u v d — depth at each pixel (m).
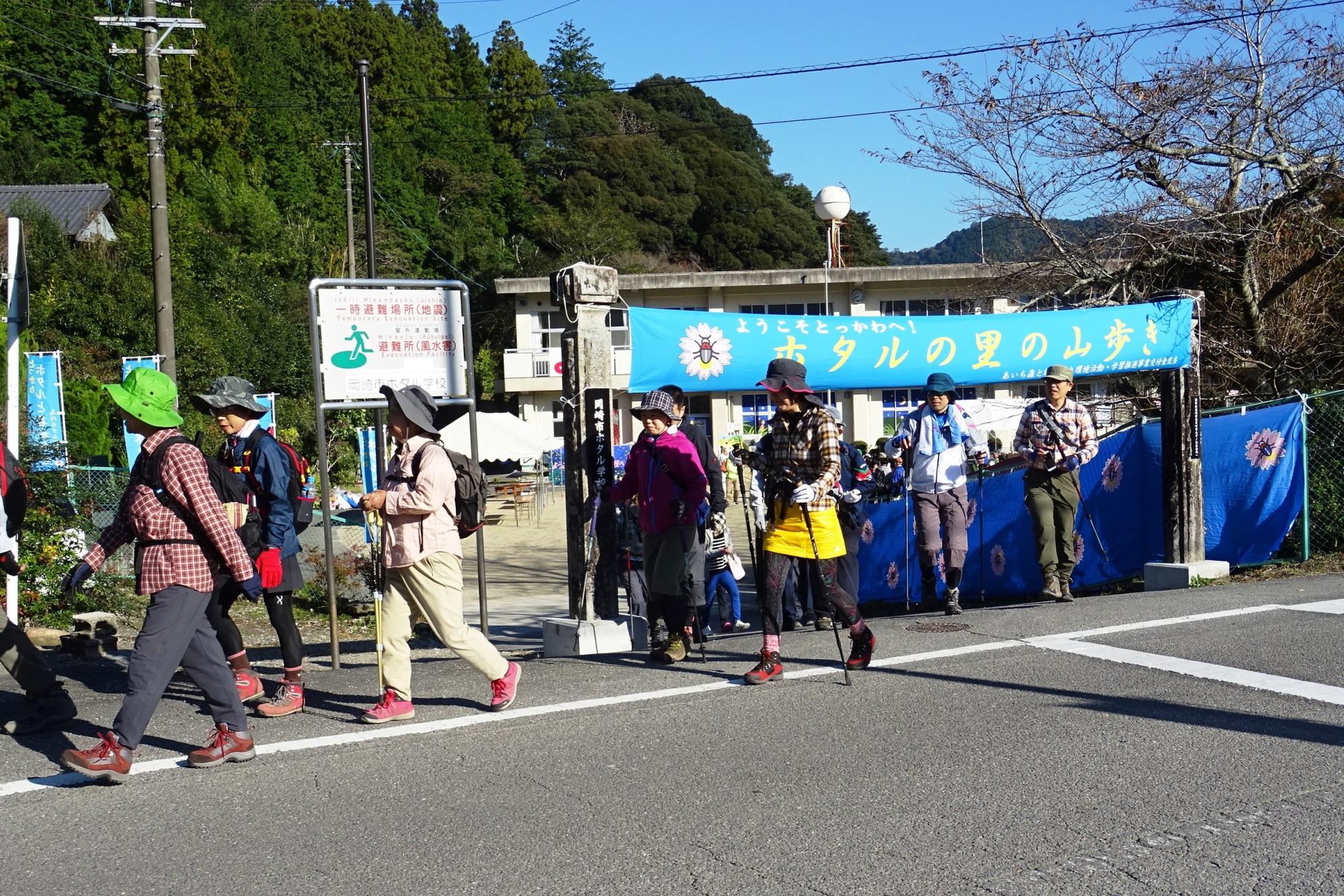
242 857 3.84
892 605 9.84
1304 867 3.68
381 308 7.20
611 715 5.52
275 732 5.33
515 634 10.65
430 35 67.69
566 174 61.75
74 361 27.52
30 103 44.22
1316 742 4.96
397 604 5.49
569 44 77.19
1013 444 8.87
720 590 9.10
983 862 3.74
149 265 33.50
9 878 3.69
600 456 7.59
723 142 71.88
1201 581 9.53
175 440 4.68
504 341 49.47
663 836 3.98
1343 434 10.60
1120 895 3.49
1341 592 8.51
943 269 32.34
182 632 4.65
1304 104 12.09
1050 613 8.03
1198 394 9.70
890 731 5.20
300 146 52.12
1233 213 11.68
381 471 13.16
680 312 8.00
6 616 5.28
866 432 27.41
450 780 4.59
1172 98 12.24
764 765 4.73
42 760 4.91
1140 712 5.44
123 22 16.19
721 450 15.62
